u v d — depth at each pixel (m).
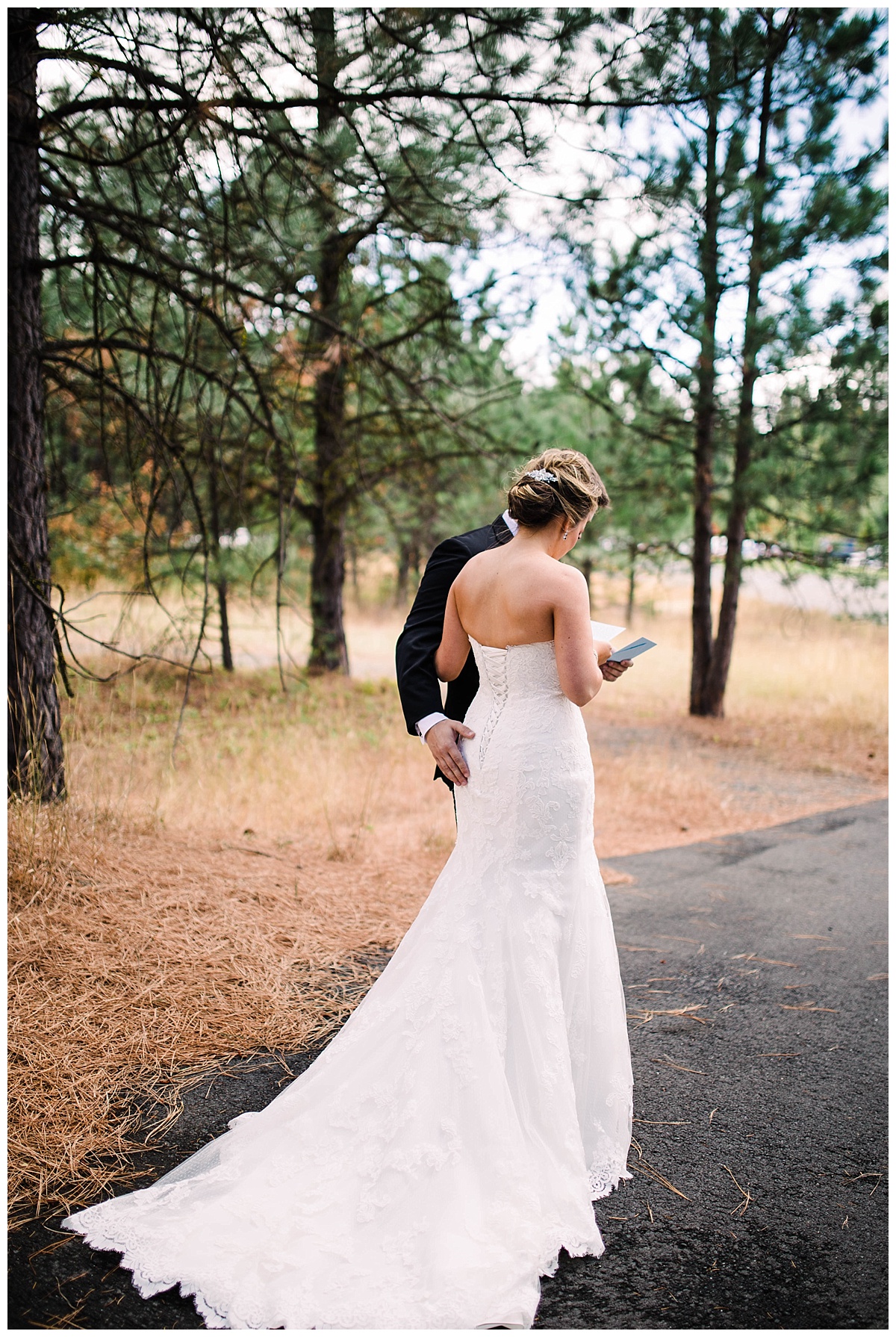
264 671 12.03
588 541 11.41
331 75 4.26
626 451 10.67
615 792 7.43
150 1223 2.01
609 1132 2.37
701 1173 2.40
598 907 2.44
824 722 11.12
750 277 8.73
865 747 9.91
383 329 9.35
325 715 9.21
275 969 3.43
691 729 10.70
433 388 9.46
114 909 3.68
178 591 11.52
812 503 9.98
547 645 2.35
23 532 4.70
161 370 5.72
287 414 7.75
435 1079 2.12
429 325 8.70
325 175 5.01
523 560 2.35
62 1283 1.88
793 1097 2.81
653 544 11.77
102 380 5.23
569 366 10.24
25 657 4.57
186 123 4.40
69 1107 2.50
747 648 16.47
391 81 4.32
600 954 2.42
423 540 12.28
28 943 3.27
